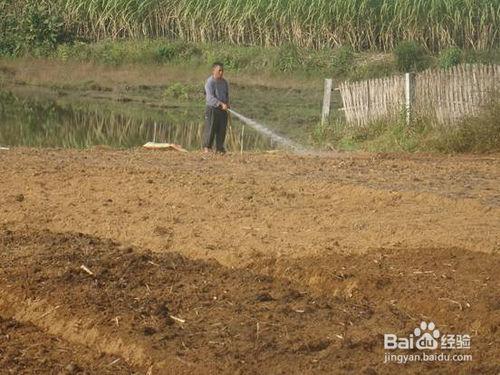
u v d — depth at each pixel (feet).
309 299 36.52
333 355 31.37
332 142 94.07
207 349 31.63
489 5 161.99
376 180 59.11
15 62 151.43
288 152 81.41
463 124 80.84
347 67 145.38
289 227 47.03
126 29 165.58
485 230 46.34
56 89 137.59
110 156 69.31
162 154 72.02
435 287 37.55
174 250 43.16
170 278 38.11
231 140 92.84
